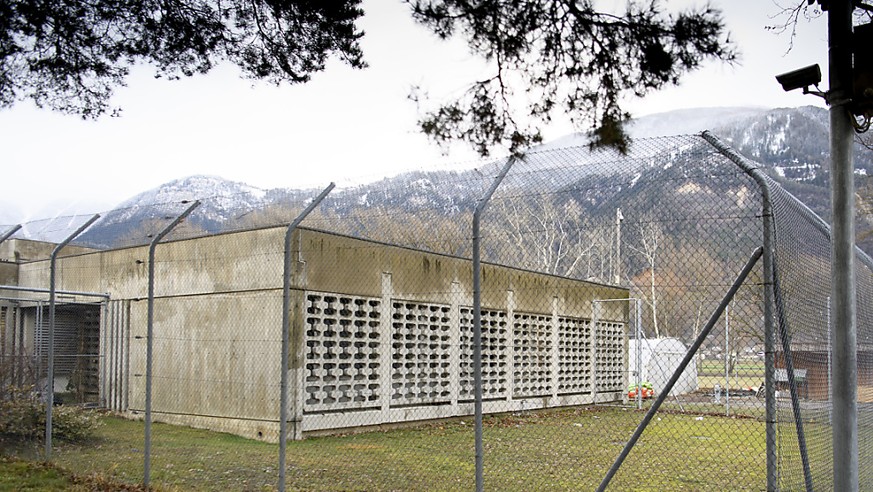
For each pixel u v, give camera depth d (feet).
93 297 50.65
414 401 47.16
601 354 63.82
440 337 49.49
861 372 23.06
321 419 40.22
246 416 39.47
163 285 45.47
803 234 18.94
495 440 38.70
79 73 20.98
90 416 34.55
